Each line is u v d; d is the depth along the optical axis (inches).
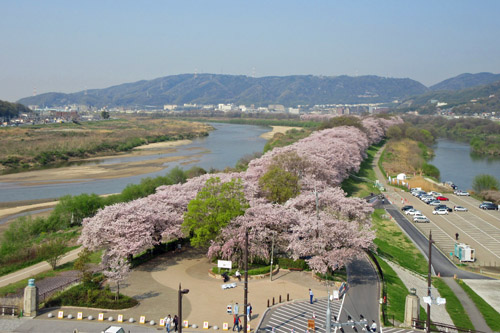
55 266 3348.9
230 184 3570.4
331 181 5206.7
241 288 2783.0
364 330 2144.4
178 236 3447.3
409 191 6565.0
